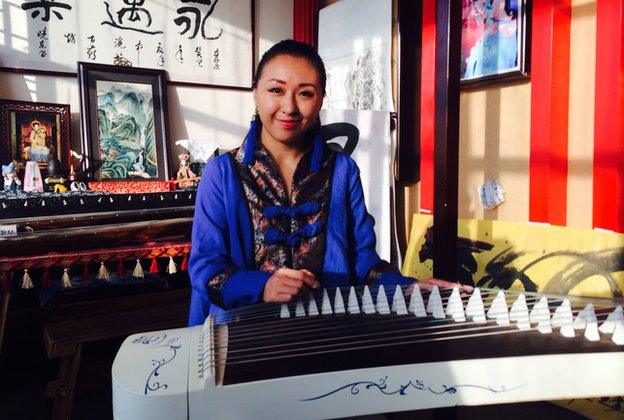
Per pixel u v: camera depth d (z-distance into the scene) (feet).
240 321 3.15
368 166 8.41
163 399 2.27
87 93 9.16
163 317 7.51
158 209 8.71
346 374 2.38
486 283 6.79
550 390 2.52
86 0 9.25
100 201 8.32
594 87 5.87
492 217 7.38
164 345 2.76
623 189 5.46
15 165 8.41
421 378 2.44
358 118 8.41
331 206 4.06
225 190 3.87
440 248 5.15
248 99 10.95
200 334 2.92
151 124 9.73
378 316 3.17
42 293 8.71
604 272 5.54
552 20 6.05
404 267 8.25
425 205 8.28
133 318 7.41
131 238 7.87
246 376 2.37
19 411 7.31
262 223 3.84
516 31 6.54
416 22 8.36
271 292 3.31
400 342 2.72
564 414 5.70
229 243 3.89
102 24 9.41
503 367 2.47
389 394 2.42
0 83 8.71
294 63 3.68
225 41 10.55
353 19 9.40
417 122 8.55
